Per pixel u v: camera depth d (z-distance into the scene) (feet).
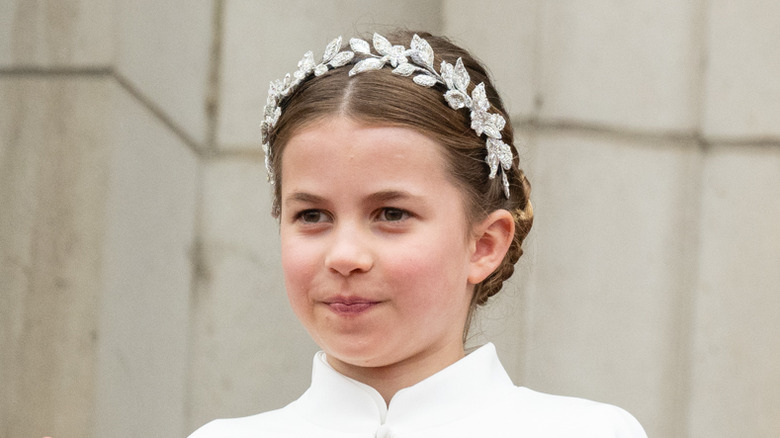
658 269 15.79
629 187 15.81
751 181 15.75
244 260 15.56
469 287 9.71
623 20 15.90
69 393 14.47
